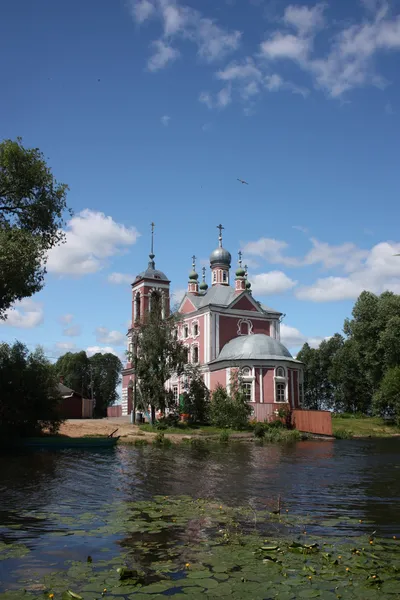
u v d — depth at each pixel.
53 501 16.44
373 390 72.88
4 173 33.31
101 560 10.32
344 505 15.76
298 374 56.47
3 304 33.97
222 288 65.56
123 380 74.50
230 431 45.75
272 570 9.70
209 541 11.64
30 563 10.13
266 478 21.44
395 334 61.53
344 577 9.36
